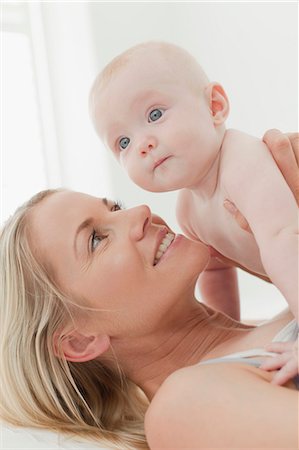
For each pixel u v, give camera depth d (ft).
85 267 4.25
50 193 4.72
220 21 10.81
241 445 3.05
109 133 4.10
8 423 4.45
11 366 4.46
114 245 4.22
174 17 10.94
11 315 4.46
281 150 3.89
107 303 4.22
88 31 10.96
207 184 4.08
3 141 10.64
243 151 3.87
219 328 4.43
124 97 3.95
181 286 4.19
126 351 4.46
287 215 3.51
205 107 4.02
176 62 4.01
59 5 10.84
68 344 4.39
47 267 4.34
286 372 3.36
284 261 3.37
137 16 11.00
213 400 3.25
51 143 10.85
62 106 10.93
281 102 10.75
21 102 10.73
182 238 4.32
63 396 4.40
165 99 3.92
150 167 3.90
